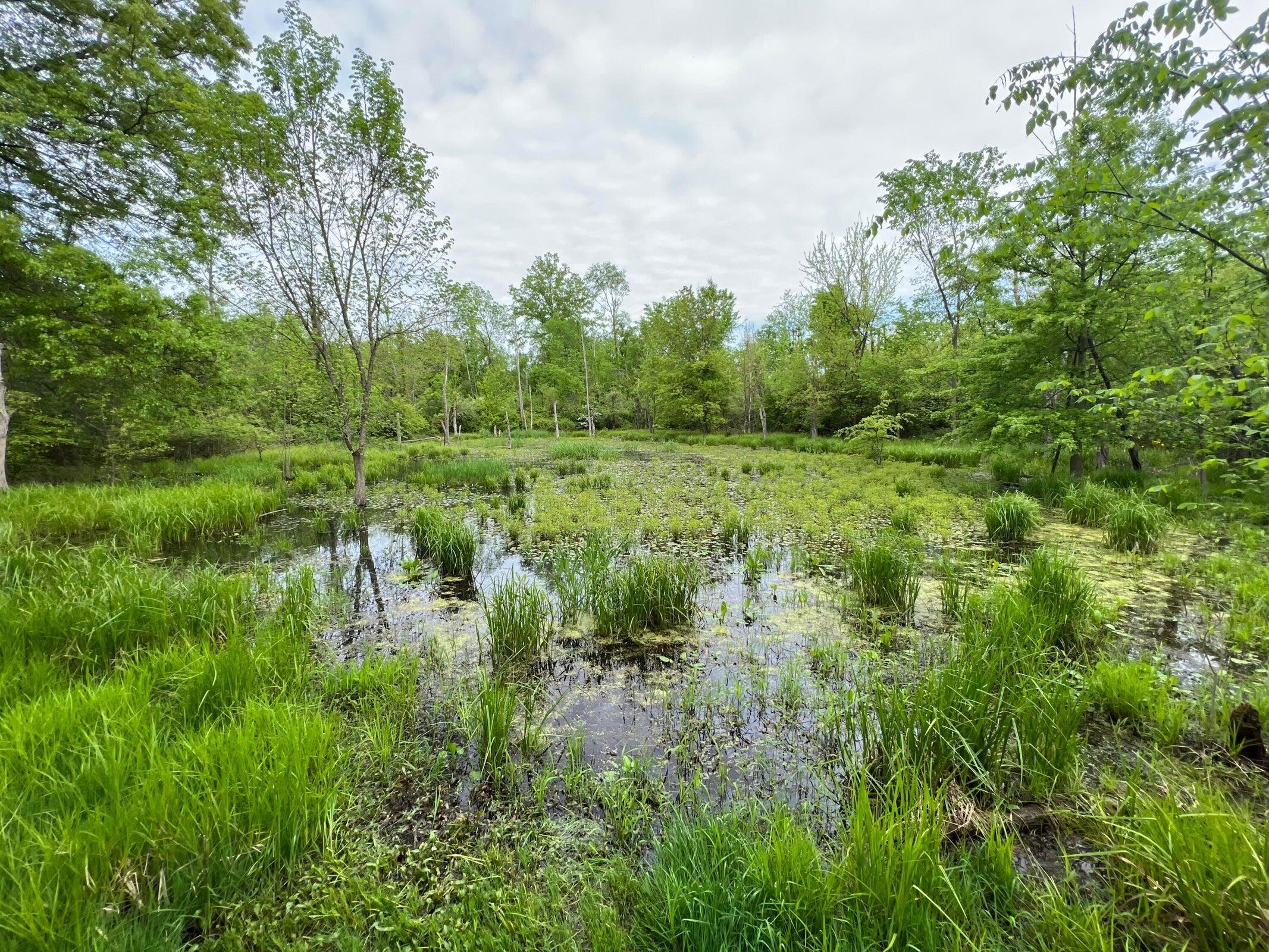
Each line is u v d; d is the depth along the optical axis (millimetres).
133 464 13719
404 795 2529
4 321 9367
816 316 22016
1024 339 9594
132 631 3750
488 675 3645
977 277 10961
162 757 2168
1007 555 6215
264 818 2035
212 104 7648
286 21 7605
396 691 3275
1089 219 3350
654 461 17297
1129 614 4379
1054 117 2906
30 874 1568
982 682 2701
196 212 10336
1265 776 2426
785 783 2582
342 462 15961
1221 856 1676
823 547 6820
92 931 1542
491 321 29938
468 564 6277
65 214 9781
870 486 10641
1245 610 4312
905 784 2191
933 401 19422
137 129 9930
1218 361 3541
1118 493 8023
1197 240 5137
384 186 8703
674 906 1729
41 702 2521
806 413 23625
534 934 1790
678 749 2854
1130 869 1860
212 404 13250
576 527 7980
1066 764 2447
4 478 8922
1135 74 2580
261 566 5914
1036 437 10336
